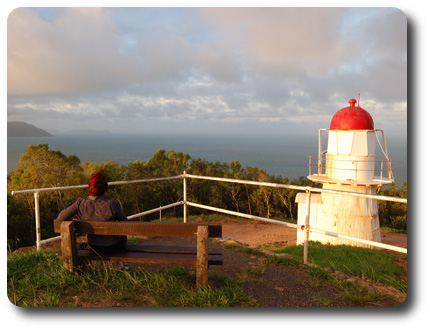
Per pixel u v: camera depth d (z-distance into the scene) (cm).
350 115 1103
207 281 356
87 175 4047
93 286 352
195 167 4844
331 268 490
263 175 4672
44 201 3447
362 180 1088
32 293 339
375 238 1109
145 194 3775
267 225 1546
